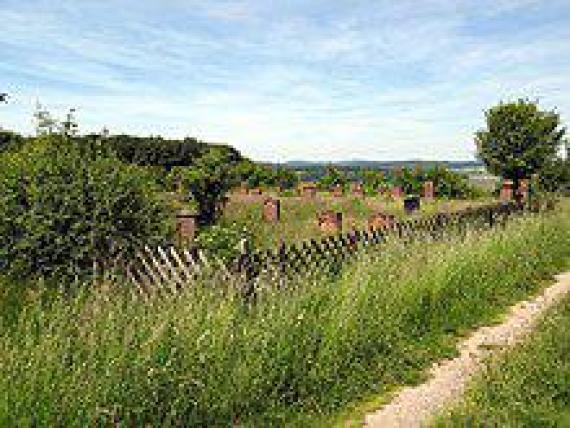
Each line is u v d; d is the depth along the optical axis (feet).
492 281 43.57
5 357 19.10
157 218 35.37
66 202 32.17
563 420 21.75
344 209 104.68
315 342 26.68
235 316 25.17
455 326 35.42
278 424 22.56
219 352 22.93
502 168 101.35
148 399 20.62
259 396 23.15
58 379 19.10
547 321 33.53
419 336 33.17
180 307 24.40
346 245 38.88
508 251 49.57
